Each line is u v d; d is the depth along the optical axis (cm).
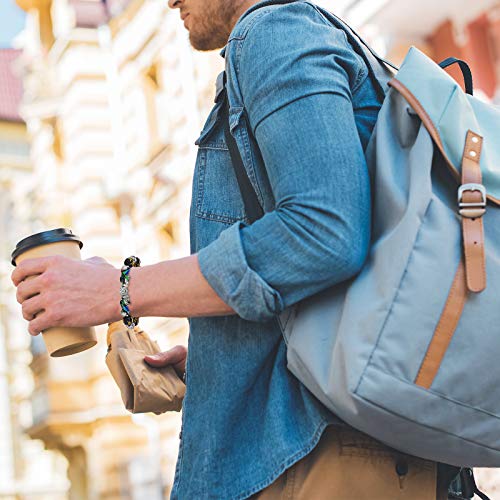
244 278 124
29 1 1536
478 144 127
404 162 129
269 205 135
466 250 120
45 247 149
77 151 1391
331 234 122
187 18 164
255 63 132
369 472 129
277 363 134
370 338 119
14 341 2094
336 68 133
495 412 121
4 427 2055
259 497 131
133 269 134
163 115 1256
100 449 1327
